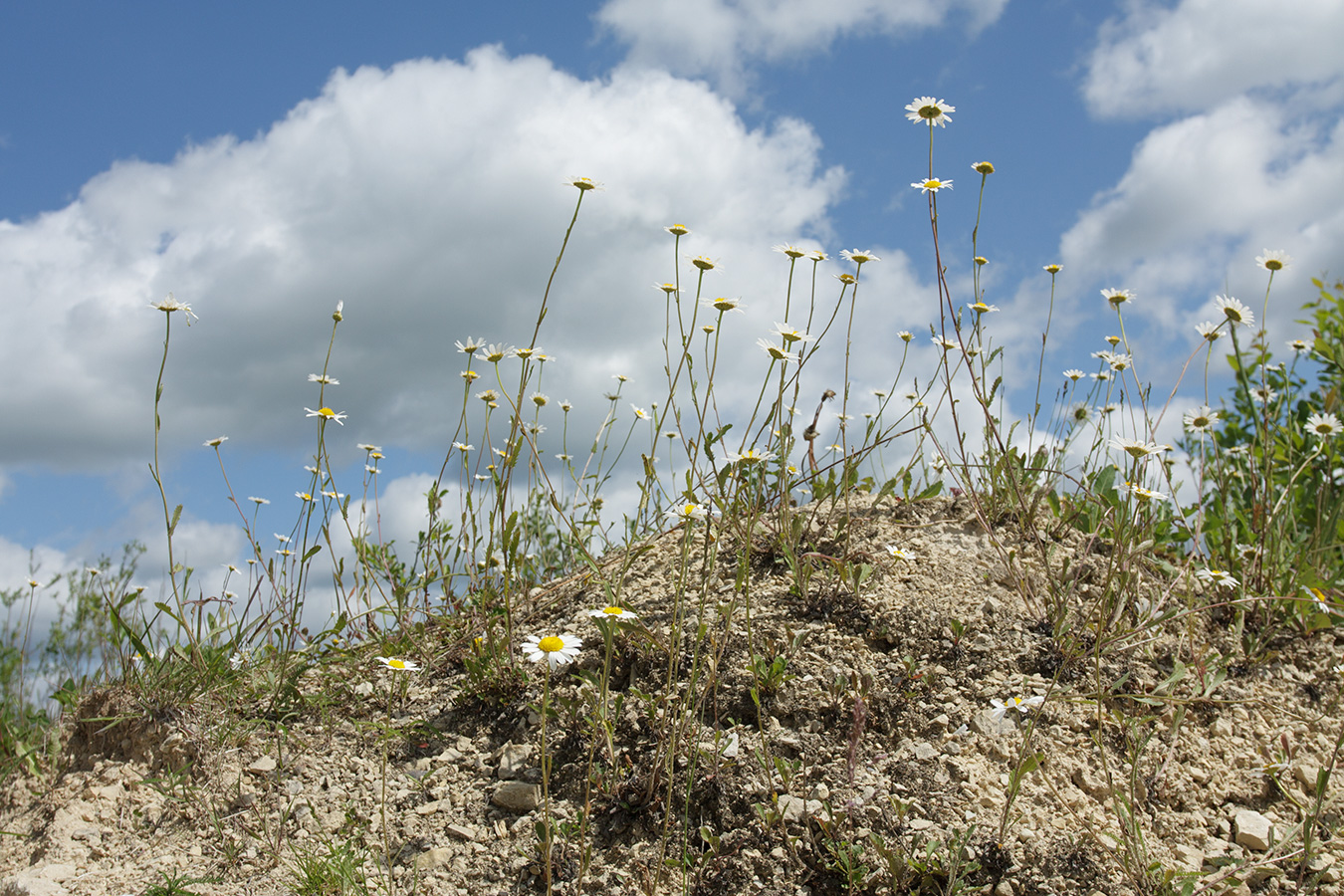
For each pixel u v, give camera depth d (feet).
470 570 4.81
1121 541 4.45
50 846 4.05
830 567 4.49
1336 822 3.73
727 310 4.09
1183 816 3.72
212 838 3.96
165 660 4.56
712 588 4.46
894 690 3.98
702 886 3.54
